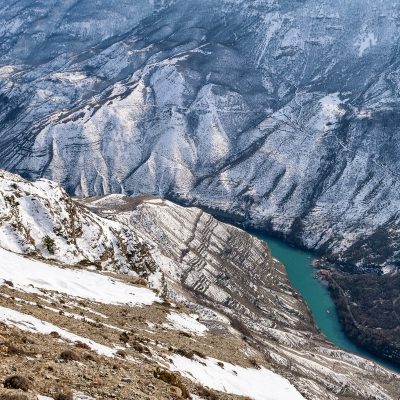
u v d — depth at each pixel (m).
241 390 40.88
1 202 82.31
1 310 31.36
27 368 22.53
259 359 59.00
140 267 103.31
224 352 51.03
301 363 135.38
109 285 62.34
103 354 30.36
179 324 56.19
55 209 91.88
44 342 27.62
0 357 22.69
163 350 39.31
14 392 18.55
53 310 39.06
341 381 135.62
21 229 81.69
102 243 97.44
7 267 51.47
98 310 47.44
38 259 65.38
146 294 65.06
